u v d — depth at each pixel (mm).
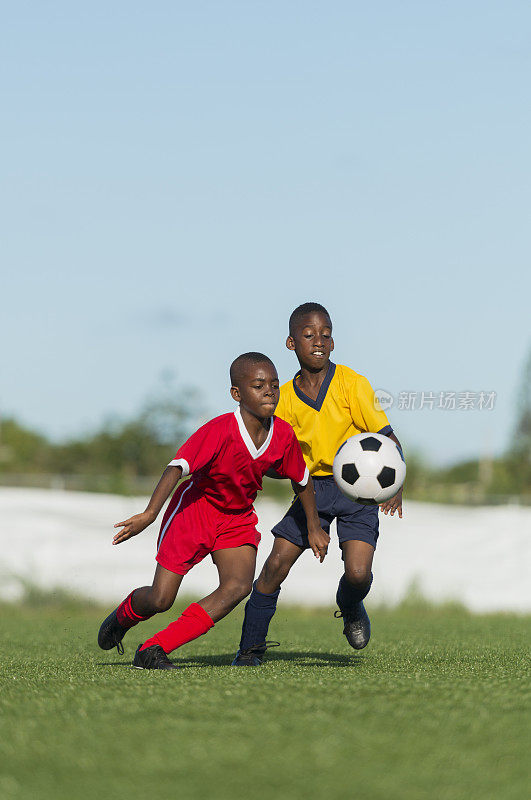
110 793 10172
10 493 122250
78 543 81375
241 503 21719
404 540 90375
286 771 10953
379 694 16172
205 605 21516
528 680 18531
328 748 12008
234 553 21781
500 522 100500
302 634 36969
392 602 57531
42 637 36000
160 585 21766
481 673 20266
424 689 16812
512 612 55062
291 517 23750
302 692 16391
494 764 11312
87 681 18531
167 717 14102
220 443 20906
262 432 21312
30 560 71750
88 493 142250
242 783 10477
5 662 25375
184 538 21672
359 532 23406
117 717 14188
